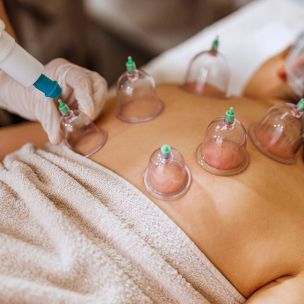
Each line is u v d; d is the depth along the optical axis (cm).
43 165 66
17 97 78
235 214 61
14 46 60
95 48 208
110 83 191
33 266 52
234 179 65
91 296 52
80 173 64
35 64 62
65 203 61
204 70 97
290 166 71
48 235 56
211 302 60
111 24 224
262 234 60
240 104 83
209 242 59
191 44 133
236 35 134
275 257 59
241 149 68
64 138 73
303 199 66
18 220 58
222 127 68
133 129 75
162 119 76
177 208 61
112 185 63
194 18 226
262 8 142
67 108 71
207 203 61
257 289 61
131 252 56
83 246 53
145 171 66
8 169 67
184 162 67
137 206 61
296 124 73
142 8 231
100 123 79
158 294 56
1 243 53
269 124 74
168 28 220
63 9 165
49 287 50
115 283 52
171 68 127
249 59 128
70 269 52
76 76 75
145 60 205
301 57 100
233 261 59
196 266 58
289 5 141
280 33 131
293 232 61
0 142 83
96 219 58
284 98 98
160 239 58
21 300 48
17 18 155
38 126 87
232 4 201
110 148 71
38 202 58
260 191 64
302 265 59
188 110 78
